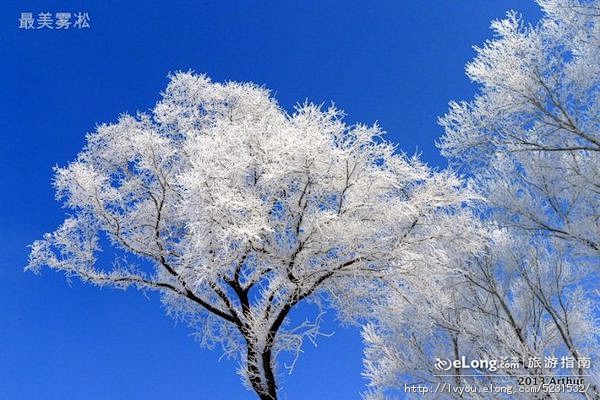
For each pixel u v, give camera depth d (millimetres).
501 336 4625
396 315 6051
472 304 5480
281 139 4855
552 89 4918
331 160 4688
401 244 5152
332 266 5191
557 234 5332
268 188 5082
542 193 5484
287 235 5168
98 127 6727
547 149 5137
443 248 5363
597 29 5016
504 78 4910
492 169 5648
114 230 6418
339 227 4926
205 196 4473
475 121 5258
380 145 4828
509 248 5320
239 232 4359
